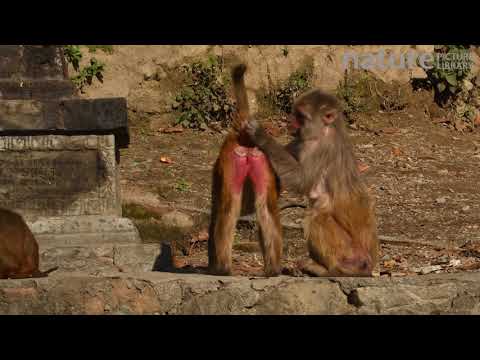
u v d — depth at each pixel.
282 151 7.08
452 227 12.02
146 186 13.66
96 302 7.06
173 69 17.22
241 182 7.11
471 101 18.20
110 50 16.80
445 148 16.48
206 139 16.52
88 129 9.27
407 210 12.87
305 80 17.55
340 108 7.34
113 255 8.89
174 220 12.06
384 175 14.64
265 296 6.93
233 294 6.93
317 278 6.95
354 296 6.90
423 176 14.62
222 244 7.16
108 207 9.41
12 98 9.38
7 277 7.52
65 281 7.08
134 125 16.78
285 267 10.07
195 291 6.97
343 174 7.24
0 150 9.30
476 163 15.63
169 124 16.97
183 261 10.34
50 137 9.34
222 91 17.14
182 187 13.73
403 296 6.89
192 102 17.11
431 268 9.62
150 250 8.97
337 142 7.25
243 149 7.09
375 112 17.80
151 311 7.00
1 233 7.52
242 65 7.06
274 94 17.47
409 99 18.05
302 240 11.23
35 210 9.35
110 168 9.41
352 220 7.21
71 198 9.38
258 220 7.14
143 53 17.00
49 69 9.60
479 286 6.94
